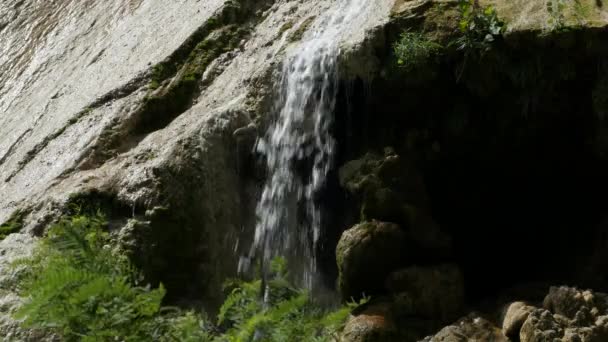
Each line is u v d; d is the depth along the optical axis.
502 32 5.38
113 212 6.09
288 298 3.35
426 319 5.09
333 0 7.27
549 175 5.64
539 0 5.57
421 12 5.76
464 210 5.85
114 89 7.57
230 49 7.47
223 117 6.41
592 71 5.23
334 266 6.02
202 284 5.99
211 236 6.12
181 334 3.16
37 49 10.80
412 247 5.39
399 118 5.84
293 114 6.36
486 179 5.78
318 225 6.12
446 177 5.82
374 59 5.78
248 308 3.21
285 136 6.36
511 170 5.70
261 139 6.47
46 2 11.94
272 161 6.41
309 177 6.22
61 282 3.01
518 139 5.57
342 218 5.98
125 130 6.98
